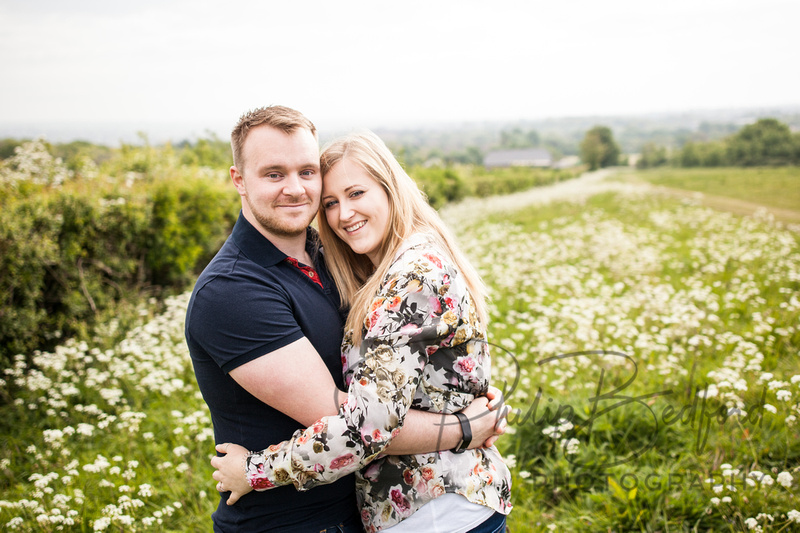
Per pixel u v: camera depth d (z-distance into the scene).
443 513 1.54
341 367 1.71
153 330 5.24
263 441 1.59
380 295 1.54
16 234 5.00
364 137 1.76
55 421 3.99
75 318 5.70
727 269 7.54
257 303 1.49
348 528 1.67
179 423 3.60
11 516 2.79
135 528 2.63
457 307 1.55
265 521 1.59
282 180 1.57
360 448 1.40
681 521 2.56
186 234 7.27
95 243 6.02
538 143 189.25
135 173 7.90
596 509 2.77
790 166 50.28
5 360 4.86
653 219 12.90
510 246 9.29
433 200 19.83
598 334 4.75
